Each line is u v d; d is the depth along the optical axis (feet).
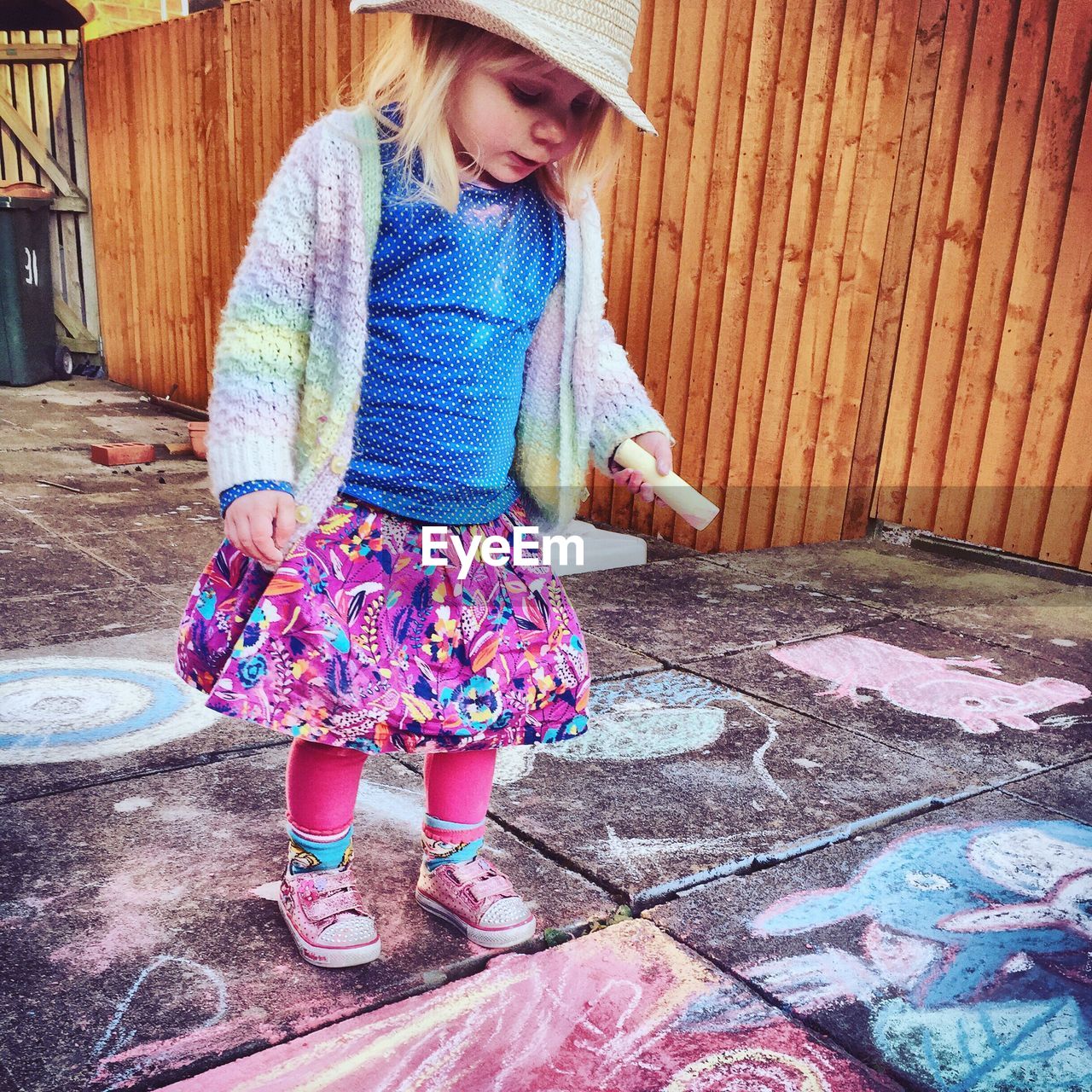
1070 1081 4.95
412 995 5.44
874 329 14.89
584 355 5.69
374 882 6.46
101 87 27.35
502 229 5.31
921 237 14.26
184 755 7.98
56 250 29.73
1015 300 13.65
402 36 5.18
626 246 16.63
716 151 15.33
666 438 5.94
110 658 9.86
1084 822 7.57
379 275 5.18
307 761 5.64
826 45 14.16
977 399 14.24
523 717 5.64
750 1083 4.86
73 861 6.50
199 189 24.00
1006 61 13.21
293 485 5.06
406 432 5.31
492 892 5.95
